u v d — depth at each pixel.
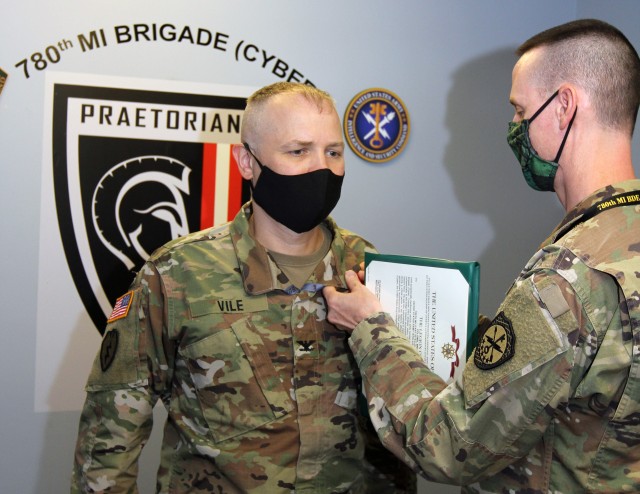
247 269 1.35
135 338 1.36
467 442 1.01
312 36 2.23
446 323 1.24
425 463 1.06
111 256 2.13
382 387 1.16
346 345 1.39
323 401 1.35
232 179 2.20
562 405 0.97
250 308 1.34
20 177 2.06
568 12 2.42
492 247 2.41
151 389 1.40
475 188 2.39
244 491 1.29
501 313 1.03
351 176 2.28
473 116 2.37
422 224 2.35
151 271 1.37
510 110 2.40
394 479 1.48
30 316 2.09
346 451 1.37
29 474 2.11
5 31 2.03
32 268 2.08
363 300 1.26
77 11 2.07
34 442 2.11
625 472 0.97
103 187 2.12
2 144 2.04
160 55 2.13
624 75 1.07
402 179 2.32
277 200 1.32
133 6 2.11
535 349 0.96
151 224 2.16
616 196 1.02
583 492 1.00
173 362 1.40
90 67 2.09
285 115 1.30
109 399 1.37
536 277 0.99
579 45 1.09
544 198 2.45
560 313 0.95
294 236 1.39
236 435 1.30
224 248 1.39
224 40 2.17
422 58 2.31
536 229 2.45
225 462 1.29
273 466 1.30
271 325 1.35
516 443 1.00
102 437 1.37
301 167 1.30
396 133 2.29
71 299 2.12
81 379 2.13
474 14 2.35
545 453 1.04
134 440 1.38
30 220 2.07
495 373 0.99
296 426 1.32
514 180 2.42
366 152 2.27
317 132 1.29
